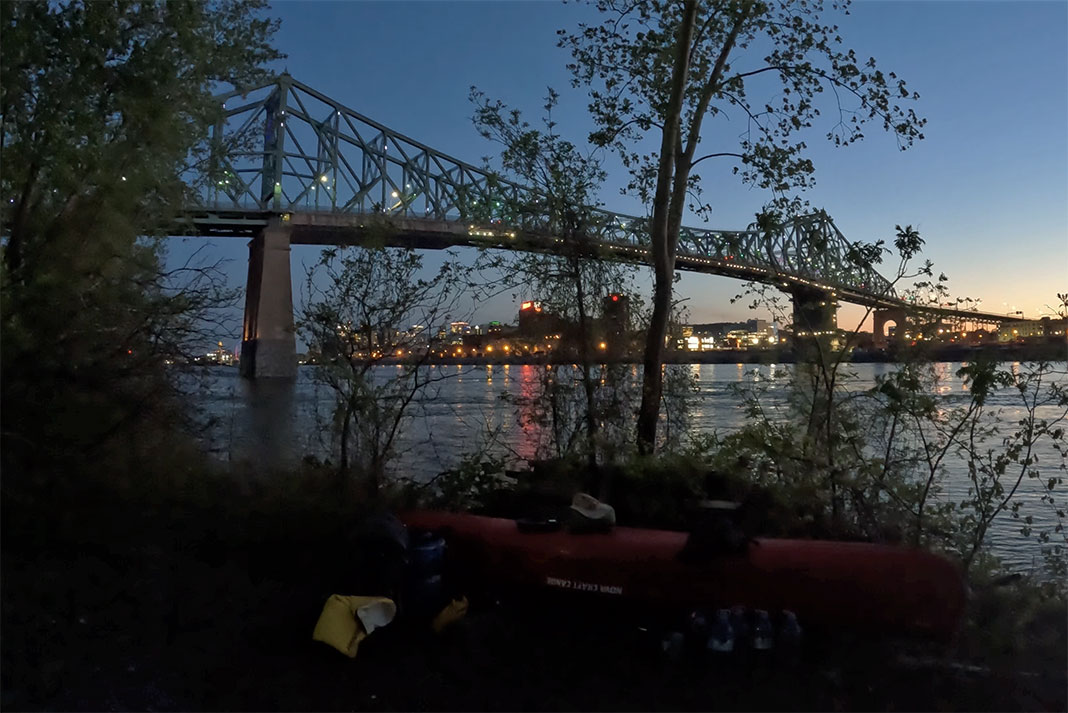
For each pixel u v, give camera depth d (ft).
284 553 14.47
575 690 10.03
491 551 12.60
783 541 11.73
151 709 9.39
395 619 11.34
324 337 17.29
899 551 11.22
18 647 10.59
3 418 15.01
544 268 18.22
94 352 16.85
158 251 20.29
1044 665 10.96
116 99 18.57
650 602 11.50
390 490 16.67
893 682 10.28
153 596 12.53
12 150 17.88
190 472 17.47
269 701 9.64
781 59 20.10
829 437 15.07
